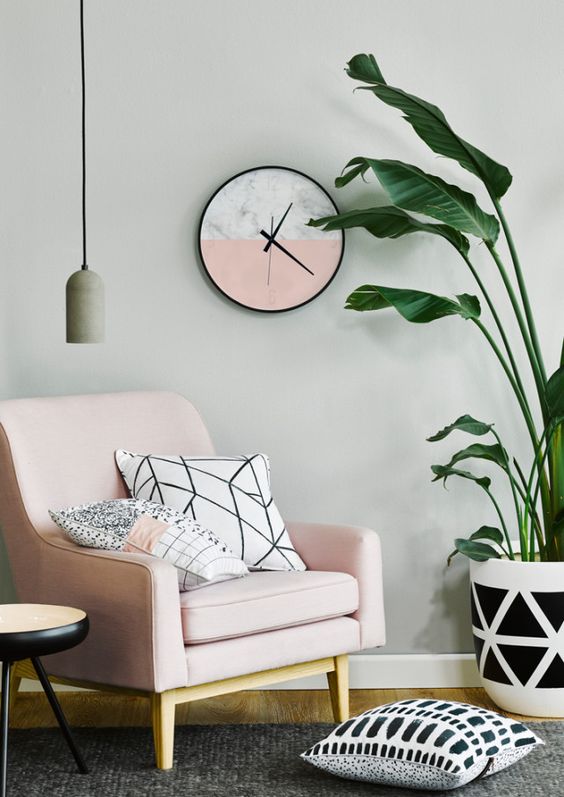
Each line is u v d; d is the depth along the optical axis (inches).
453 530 141.9
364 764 98.3
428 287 141.7
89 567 106.9
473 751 94.5
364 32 141.1
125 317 140.6
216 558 109.5
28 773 104.1
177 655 102.3
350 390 141.9
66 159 139.8
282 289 140.6
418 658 140.6
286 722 122.5
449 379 141.9
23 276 139.6
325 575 116.7
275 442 141.6
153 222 140.5
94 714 126.5
